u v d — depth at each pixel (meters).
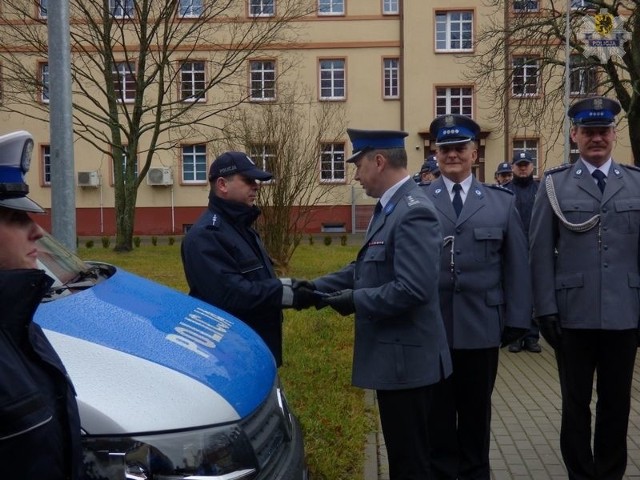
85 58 25.39
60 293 2.89
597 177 3.89
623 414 3.94
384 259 3.29
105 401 2.14
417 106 31.66
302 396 5.70
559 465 4.58
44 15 21.16
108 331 2.54
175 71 22.66
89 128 23.23
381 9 31.88
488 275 3.96
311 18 31.92
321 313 9.35
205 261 3.72
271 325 3.97
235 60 22.69
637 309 3.81
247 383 2.62
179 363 2.45
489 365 4.03
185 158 32.06
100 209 31.81
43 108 21.22
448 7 31.38
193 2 22.31
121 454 2.08
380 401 3.43
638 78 18.84
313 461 4.39
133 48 28.78
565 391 4.03
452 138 4.00
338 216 31.41
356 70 32.00
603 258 3.80
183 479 2.13
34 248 2.06
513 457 4.72
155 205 32.09
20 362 1.73
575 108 3.90
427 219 3.19
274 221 13.14
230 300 3.69
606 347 3.91
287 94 26.94
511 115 29.86
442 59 31.47
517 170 7.73
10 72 22.48
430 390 3.45
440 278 3.98
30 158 2.06
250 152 13.53
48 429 1.71
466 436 4.08
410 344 3.30
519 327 3.94
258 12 22.88
